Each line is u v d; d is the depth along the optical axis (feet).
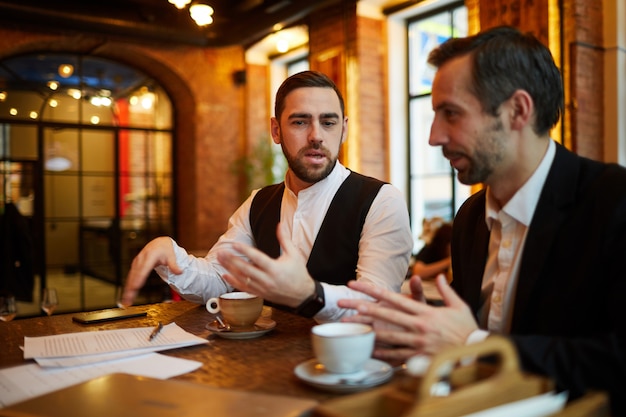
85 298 20.34
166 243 4.69
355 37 17.76
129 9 18.61
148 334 4.03
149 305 5.43
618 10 12.51
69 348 3.65
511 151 3.33
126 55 20.67
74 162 20.35
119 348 3.63
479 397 2.04
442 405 1.96
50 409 2.43
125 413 2.36
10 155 19.12
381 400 2.24
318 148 5.22
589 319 3.11
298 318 4.67
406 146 18.47
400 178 18.39
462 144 3.29
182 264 4.97
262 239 5.88
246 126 22.90
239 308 4.04
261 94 23.30
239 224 6.23
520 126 3.27
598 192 3.20
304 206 5.58
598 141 12.59
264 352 3.60
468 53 3.23
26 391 2.93
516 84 3.19
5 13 16.57
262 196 6.17
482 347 2.12
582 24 12.23
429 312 3.01
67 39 18.89
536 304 3.31
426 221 11.82
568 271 3.19
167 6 18.76
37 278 19.39
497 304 3.57
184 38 19.62
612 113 12.57
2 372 3.27
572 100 12.19
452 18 16.75
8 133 19.11
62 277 19.95
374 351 3.26
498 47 3.19
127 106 21.53
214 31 19.99
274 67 23.38
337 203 5.43
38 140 19.63
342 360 2.85
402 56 18.34
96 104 20.81
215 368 3.26
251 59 23.08
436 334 2.93
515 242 3.54
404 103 18.44
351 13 17.85
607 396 2.29
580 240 3.18
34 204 19.49
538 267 3.29
